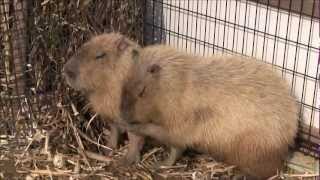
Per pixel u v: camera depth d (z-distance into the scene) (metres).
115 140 2.46
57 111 2.49
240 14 2.60
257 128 2.25
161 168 2.38
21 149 2.40
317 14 2.38
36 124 2.46
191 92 2.24
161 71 2.23
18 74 2.50
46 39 2.47
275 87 2.31
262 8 2.52
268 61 2.56
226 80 2.27
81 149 2.41
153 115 2.27
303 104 2.50
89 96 2.34
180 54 2.29
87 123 2.51
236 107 2.25
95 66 2.25
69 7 2.46
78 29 2.47
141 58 2.27
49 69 2.52
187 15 2.77
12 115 2.46
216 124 2.26
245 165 2.30
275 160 2.31
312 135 2.49
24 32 2.47
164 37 2.88
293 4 2.44
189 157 2.45
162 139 2.33
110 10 2.59
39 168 2.32
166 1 2.82
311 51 2.43
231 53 2.66
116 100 2.29
